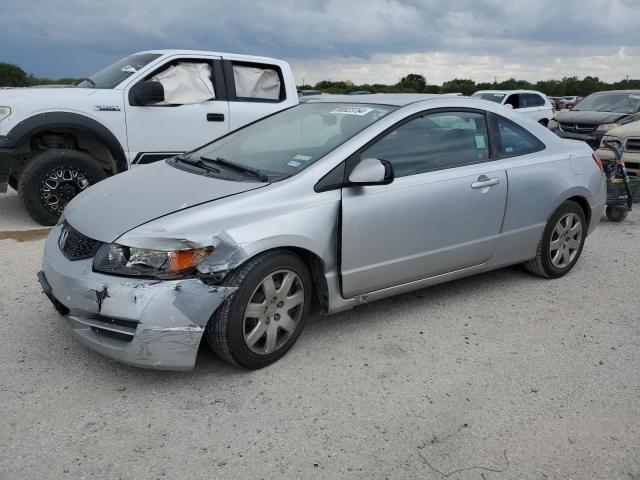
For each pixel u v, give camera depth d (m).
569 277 5.23
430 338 3.98
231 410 3.10
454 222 4.18
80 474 2.59
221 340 3.28
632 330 4.19
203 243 3.14
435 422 3.05
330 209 3.59
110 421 2.98
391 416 3.09
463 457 2.79
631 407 3.23
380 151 3.88
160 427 2.94
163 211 3.32
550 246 4.96
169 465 2.67
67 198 6.46
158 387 3.30
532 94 19.20
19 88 6.97
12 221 6.80
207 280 3.14
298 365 3.57
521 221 4.63
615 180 7.16
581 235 5.18
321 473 2.65
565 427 3.04
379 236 3.79
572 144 5.18
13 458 2.68
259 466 2.68
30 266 5.15
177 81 7.15
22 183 6.23
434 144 4.18
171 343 3.08
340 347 3.81
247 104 7.57
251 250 3.23
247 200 3.37
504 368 3.61
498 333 4.09
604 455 2.84
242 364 3.39
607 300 4.73
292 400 3.21
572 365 3.67
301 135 4.22
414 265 4.05
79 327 3.26
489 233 4.43
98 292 3.08
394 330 4.08
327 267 3.66
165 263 3.09
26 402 3.11
